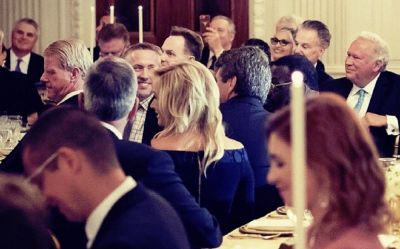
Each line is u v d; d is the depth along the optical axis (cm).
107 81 397
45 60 552
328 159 244
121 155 368
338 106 248
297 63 578
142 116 606
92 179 279
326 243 246
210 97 433
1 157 664
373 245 245
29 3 1051
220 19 902
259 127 493
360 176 244
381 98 670
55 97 557
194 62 442
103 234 276
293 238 389
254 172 489
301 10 1021
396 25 998
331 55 1007
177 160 430
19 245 200
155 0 1070
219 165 434
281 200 494
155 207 283
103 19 964
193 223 380
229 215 445
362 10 1000
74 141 277
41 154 279
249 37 1047
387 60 668
